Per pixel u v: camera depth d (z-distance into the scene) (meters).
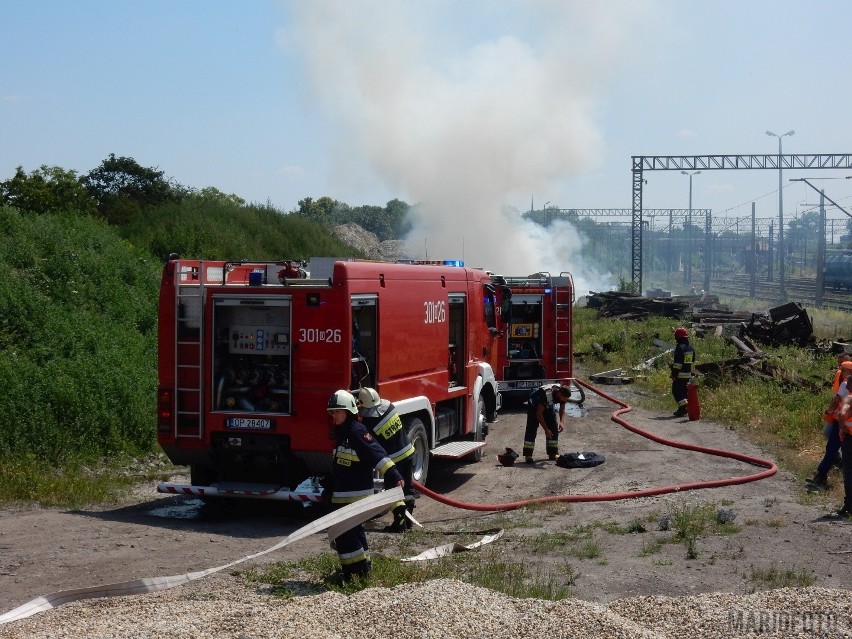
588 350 29.36
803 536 8.96
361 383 9.98
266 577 7.29
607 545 8.80
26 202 31.69
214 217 36.28
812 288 75.12
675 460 13.58
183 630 5.60
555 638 5.57
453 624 5.74
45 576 7.36
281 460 9.88
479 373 13.98
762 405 17.41
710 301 51.44
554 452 13.84
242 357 10.28
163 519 9.97
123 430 13.68
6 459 11.80
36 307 16.72
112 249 23.06
